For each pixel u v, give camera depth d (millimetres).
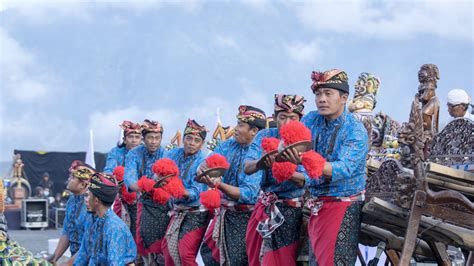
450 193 7695
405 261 7566
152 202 12352
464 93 10102
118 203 13820
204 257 11188
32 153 45188
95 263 8977
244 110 10336
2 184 8617
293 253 9031
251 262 9586
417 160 7711
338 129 8008
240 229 10211
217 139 13969
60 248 10922
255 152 9383
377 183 8477
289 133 7457
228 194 9922
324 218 7941
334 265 7883
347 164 7684
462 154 8281
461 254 10953
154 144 12805
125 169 12930
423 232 8445
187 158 11727
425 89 9680
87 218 9352
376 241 9766
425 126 9625
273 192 9031
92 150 18891
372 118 10984
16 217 33781
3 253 8492
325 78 7934
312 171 7355
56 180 45438
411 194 7699
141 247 12656
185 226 11430
